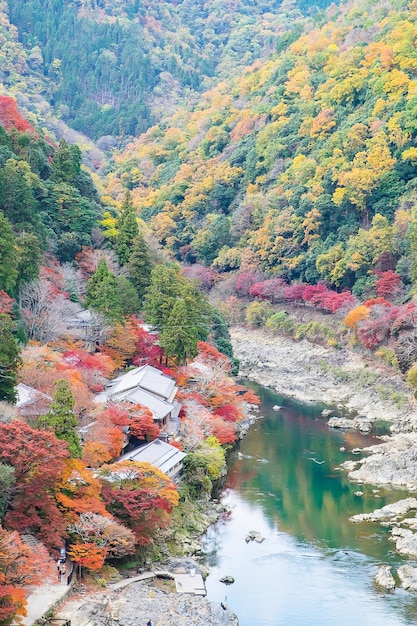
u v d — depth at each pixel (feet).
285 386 504.02
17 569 180.55
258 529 279.28
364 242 620.49
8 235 325.21
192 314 394.32
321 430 406.21
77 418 257.55
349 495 312.50
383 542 269.85
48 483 209.36
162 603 215.51
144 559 239.30
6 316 251.80
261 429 406.21
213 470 309.42
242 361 574.15
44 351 298.56
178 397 347.97
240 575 243.81
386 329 516.73
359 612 223.51
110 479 239.71
